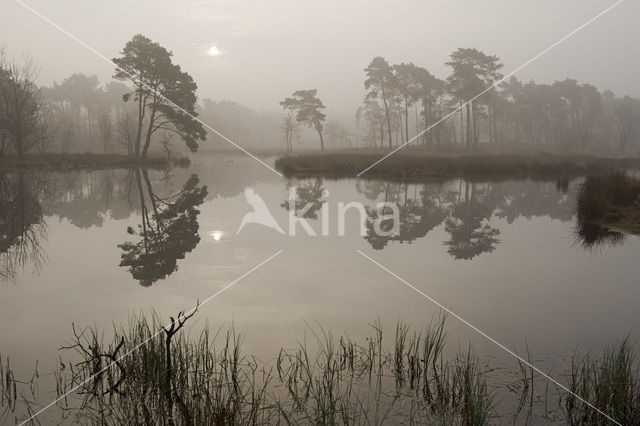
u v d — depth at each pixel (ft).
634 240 34.76
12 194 62.08
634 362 14.69
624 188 48.03
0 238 35.35
